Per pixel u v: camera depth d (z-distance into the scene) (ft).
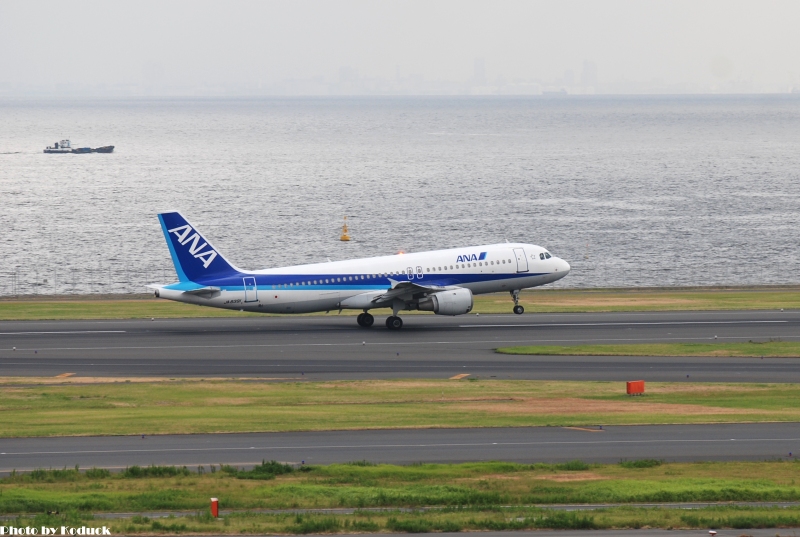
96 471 440.04
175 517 365.40
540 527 355.36
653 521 361.10
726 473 447.01
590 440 515.50
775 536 346.54
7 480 427.74
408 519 360.48
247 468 453.99
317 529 349.82
